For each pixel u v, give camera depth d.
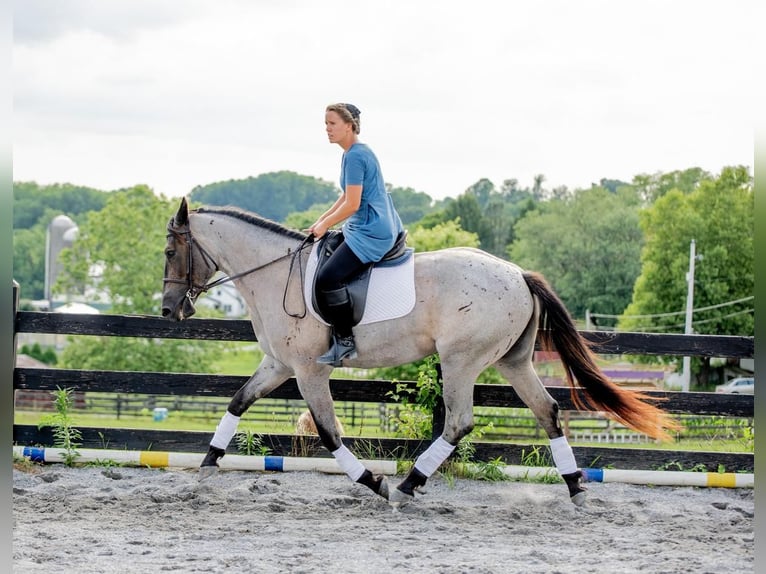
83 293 48.69
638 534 6.43
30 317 8.59
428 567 5.40
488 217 87.12
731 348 8.23
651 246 51.88
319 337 6.98
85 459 8.45
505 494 7.76
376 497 7.43
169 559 5.52
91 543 5.86
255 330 7.52
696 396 8.41
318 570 5.31
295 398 8.63
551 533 6.43
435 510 7.01
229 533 6.21
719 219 50.25
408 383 8.47
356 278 6.89
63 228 85.12
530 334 7.20
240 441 8.60
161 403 34.12
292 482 7.98
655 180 73.94
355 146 6.88
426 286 6.92
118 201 47.59
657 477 8.18
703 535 6.39
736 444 10.84
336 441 7.08
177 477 8.08
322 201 124.81
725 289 49.19
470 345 6.89
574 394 7.53
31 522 6.42
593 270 65.50
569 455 7.29
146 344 43.62
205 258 7.37
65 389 8.64
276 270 7.12
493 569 5.36
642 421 7.15
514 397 8.43
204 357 44.28
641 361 48.78
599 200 70.12
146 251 47.09
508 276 7.04
